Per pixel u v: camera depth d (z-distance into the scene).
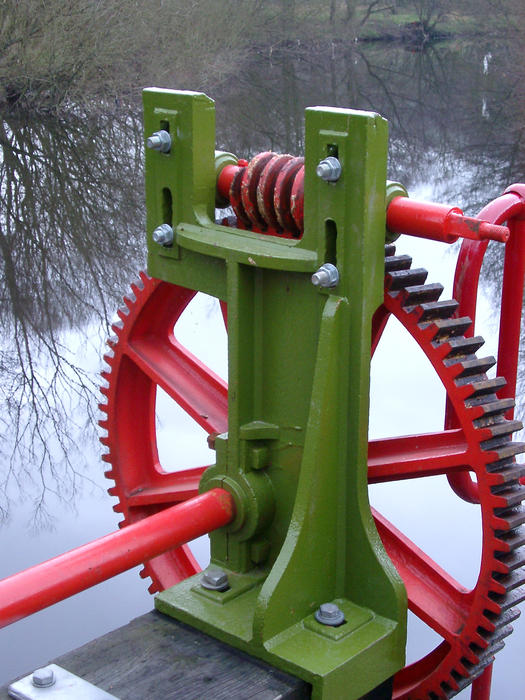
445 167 15.36
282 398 2.65
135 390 3.54
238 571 2.73
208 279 2.74
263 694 2.31
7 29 18.14
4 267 10.24
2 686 2.30
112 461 3.59
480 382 2.58
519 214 2.78
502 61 25.64
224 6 22.56
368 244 2.40
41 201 12.54
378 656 2.48
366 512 2.56
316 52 27.28
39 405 7.31
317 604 2.56
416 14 30.25
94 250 10.93
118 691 2.31
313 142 2.41
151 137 2.70
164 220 2.82
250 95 21.59
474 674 2.77
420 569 2.86
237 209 2.78
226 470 2.71
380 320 3.05
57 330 8.96
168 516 2.57
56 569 2.36
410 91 22.91
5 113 18.27
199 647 2.48
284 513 2.71
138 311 3.34
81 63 18.34
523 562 2.60
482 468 2.57
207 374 3.37
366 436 2.54
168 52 20.09
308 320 2.55
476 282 2.76
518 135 17.50
